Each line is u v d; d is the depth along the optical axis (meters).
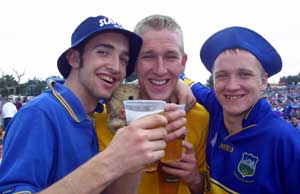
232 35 0.73
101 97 0.67
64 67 0.72
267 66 0.76
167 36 0.79
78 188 0.46
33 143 0.55
